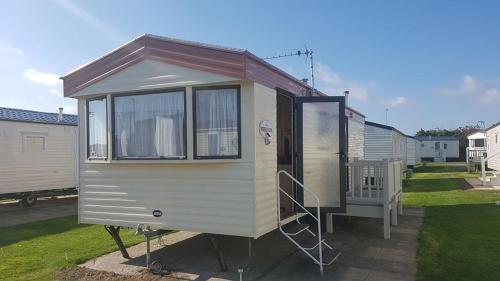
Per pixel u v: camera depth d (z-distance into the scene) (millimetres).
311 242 7414
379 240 7590
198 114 5578
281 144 7520
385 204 7773
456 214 10117
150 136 5898
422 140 51281
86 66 6332
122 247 6531
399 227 8734
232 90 5461
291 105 6871
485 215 9828
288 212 6645
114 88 6113
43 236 8430
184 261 6336
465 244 7066
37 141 14344
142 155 5949
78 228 9273
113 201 6258
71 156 15695
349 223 9266
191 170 5676
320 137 6613
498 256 6309
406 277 5469
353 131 11023
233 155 5422
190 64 5543
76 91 6438
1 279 5551
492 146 26672
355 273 5664
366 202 8047
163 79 5746
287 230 6539
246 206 5352
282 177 7016
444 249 6754
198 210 5637
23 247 7422
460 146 52469
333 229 8594
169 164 5809
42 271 5914
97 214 6398
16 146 13617
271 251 6855
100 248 7184
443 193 14773
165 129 5785
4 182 13180
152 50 5824
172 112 5738
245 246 7203
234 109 5445
